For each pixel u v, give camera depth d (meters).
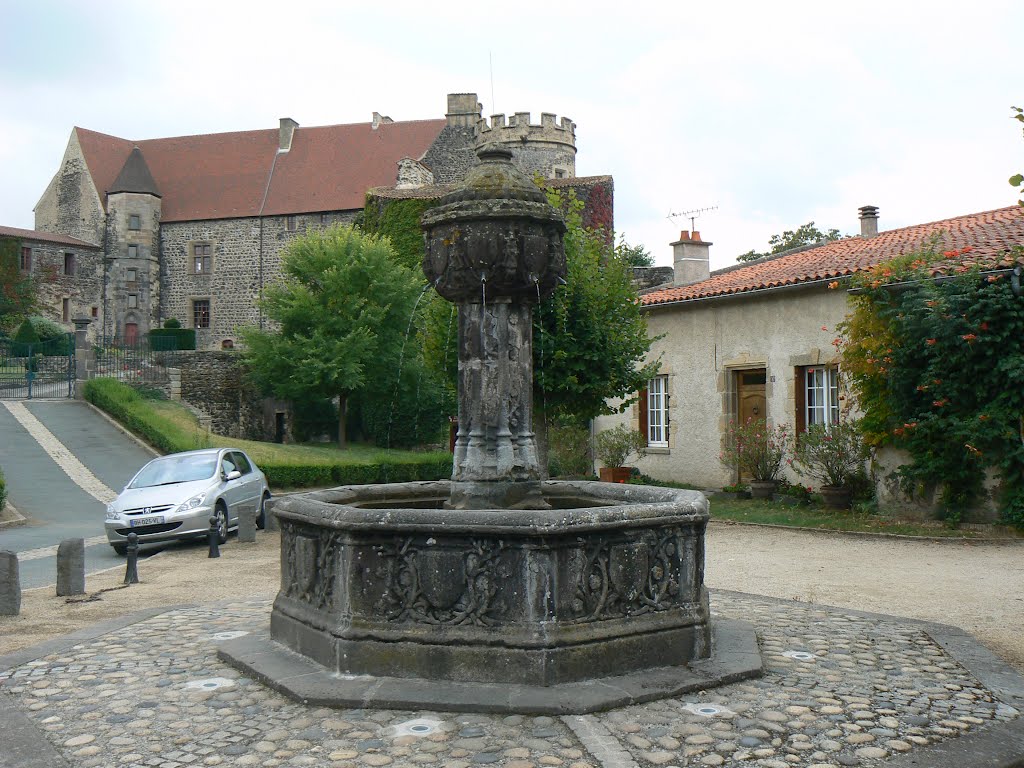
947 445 12.57
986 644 6.50
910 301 12.56
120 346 37.22
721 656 5.67
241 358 35.28
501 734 4.49
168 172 54.12
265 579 9.95
